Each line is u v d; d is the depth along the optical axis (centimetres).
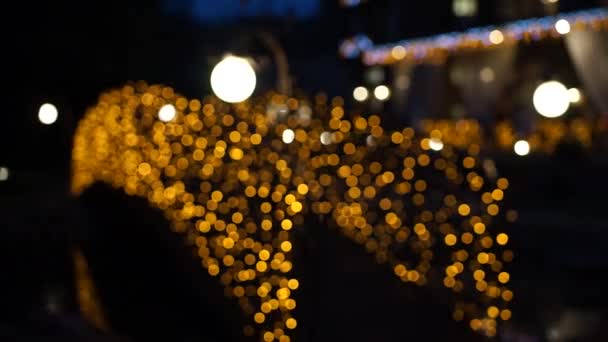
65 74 3186
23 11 3222
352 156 861
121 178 866
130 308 730
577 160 2205
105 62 3316
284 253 623
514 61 2614
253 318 633
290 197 651
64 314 838
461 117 2825
